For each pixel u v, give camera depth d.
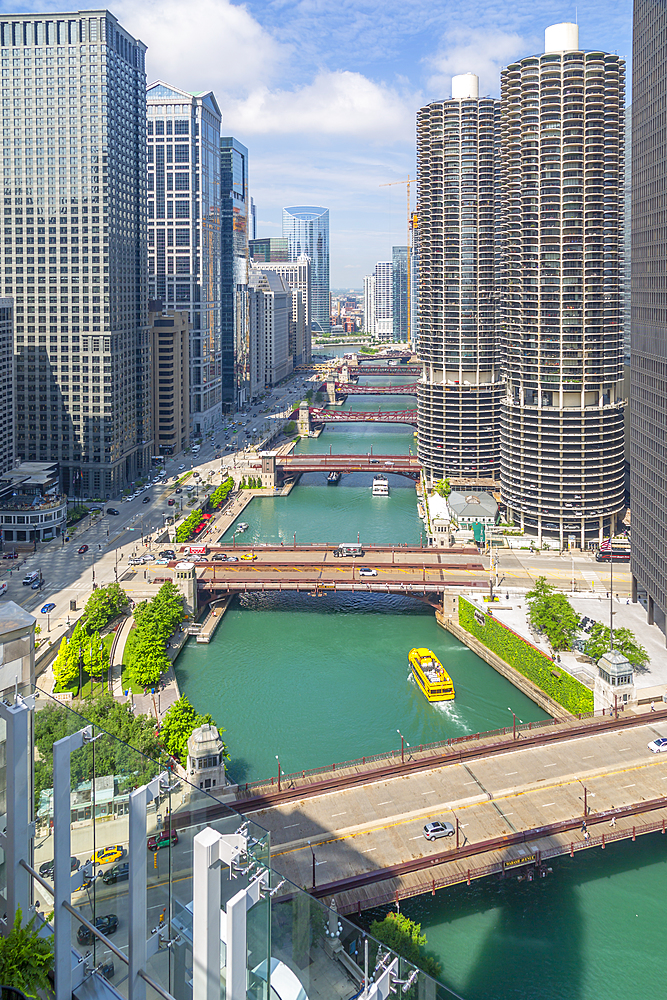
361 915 136.00
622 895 143.38
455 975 124.69
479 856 142.88
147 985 42.28
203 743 160.12
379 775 165.88
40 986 38.78
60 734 42.12
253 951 44.69
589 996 121.38
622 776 166.75
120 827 42.19
